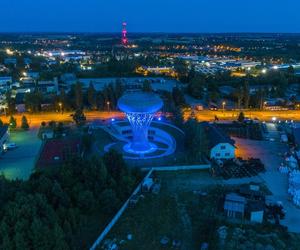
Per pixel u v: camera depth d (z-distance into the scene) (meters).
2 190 49.09
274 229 50.97
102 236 48.25
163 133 88.25
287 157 77.56
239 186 64.06
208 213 54.81
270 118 112.25
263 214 54.19
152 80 167.00
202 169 70.94
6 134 86.31
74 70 199.38
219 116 113.81
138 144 79.75
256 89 142.62
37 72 189.50
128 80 167.38
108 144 83.75
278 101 129.25
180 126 94.00
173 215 54.12
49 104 120.19
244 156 79.19
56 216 45.31
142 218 53.22
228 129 96.81
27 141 87.56
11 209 42.84
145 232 50.09
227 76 174.38
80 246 46.47
